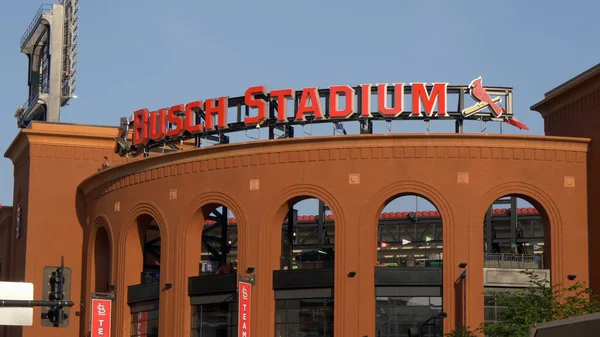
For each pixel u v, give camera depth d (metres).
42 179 87.31
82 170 88.00
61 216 87.19
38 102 96.56
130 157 88.69
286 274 71.50
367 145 70.31
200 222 75.62
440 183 69.50
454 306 68.38
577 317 37.03
